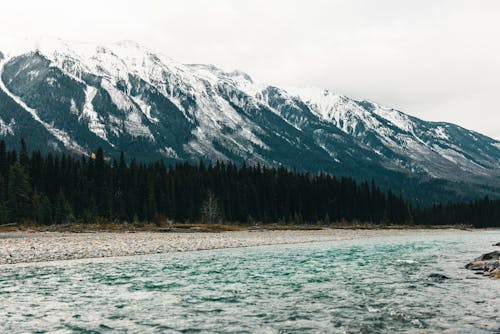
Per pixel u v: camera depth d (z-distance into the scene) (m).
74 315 17.77
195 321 16.86
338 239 74.88
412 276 27.89
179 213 116.69
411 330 15.22
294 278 27.36
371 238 80.75
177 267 32.66
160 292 22.58
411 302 19.80
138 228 87.06
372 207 156.75
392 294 21.72
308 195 143.38
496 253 34.75
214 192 125.44
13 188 88.44
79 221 94.38
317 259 39.16
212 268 32.25
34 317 17.44
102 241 52.66
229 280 26.53
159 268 31.98
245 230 100.19
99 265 33.28
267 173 144.88
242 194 131.50
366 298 20.80
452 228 164.62
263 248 52.28
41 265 32.97
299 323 16.44
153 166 131.38
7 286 24.03
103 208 102.00
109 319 17.16
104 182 106.56
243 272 30.08
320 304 19.61
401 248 53.56
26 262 34.62
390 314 17.52
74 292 22.48
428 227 159.88
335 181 152.62
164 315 17.78
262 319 17.08
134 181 113.38
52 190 105.44
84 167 117.62
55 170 109.62
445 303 19.52
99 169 112.00
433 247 55.56
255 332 15.37
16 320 16.97
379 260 38.22
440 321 16.38
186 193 118.81
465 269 31.17
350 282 25.61
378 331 15.19
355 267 32.94
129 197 108.81
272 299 20.78
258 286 24.39
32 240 51.22
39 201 91.81
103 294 21.98
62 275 28.02
